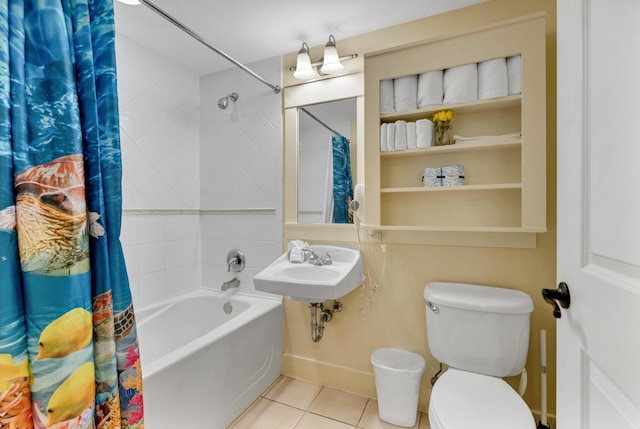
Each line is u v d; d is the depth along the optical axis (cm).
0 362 54
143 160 195
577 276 61
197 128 233
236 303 208
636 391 43
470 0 152
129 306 75
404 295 171
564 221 67
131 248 188
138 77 190
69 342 61
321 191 193
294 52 200
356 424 155
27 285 58
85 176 68
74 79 65
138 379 76
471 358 135
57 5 63
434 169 156
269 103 208
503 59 137
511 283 149
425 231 165
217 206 228
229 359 154
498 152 151
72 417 60
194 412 133
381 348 176
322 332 184
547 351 143
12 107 57
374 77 158
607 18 51
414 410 152
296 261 182
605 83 52
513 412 104
